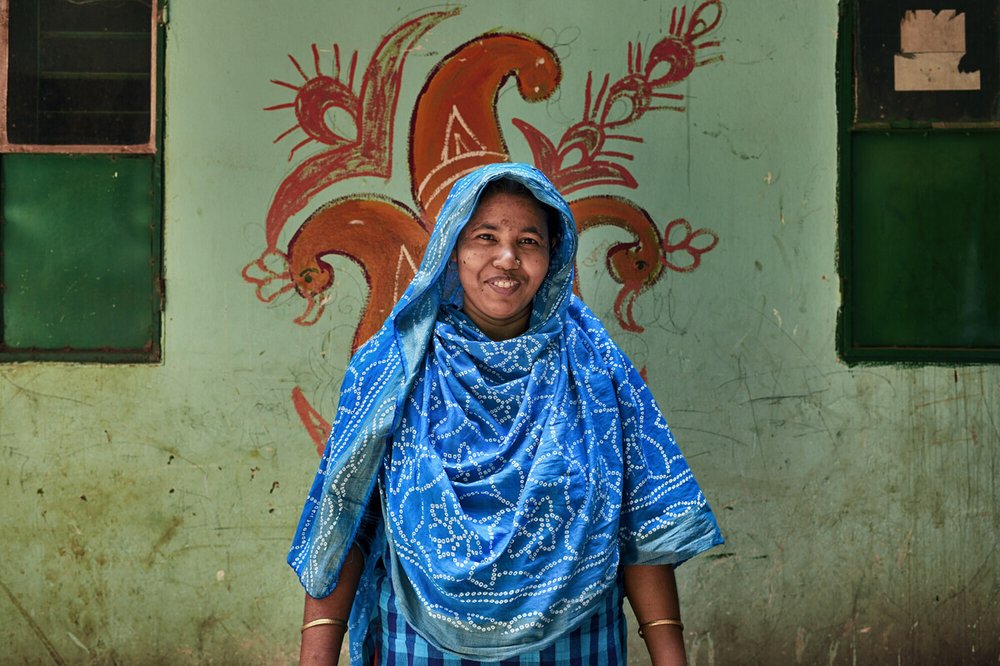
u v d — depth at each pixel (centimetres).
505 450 169
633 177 360
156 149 359
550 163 359
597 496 168
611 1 358
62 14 362
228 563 361
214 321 360
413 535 168
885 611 364
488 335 184
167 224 359
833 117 361
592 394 177
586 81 358
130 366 360
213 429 360
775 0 360
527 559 164
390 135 359
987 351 365
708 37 359
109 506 361
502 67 358
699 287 361
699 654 363
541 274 179
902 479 364
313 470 361
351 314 360
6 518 360
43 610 361
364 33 357
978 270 366
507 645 165
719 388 362
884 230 366
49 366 361
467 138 359
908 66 363
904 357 364
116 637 361
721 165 361
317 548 177
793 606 364
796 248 362
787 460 363
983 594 364
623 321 361
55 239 363
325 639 178
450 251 175
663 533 173
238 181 359
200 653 361
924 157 364
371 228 359
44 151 361
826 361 363
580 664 172
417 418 172
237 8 357
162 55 357
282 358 360
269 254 360
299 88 358
